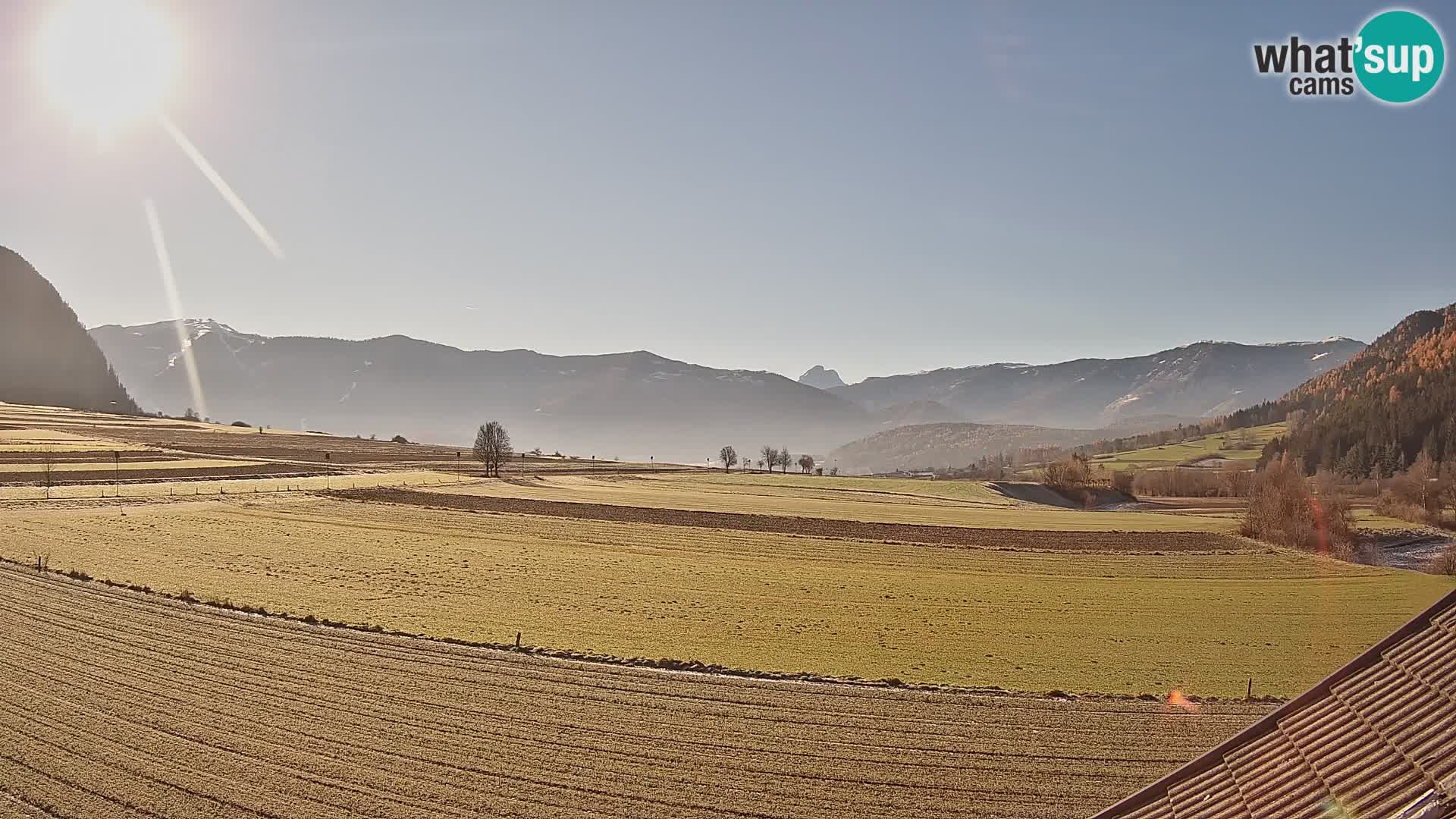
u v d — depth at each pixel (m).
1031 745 29.84
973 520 101.00
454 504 95.25
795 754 28.58
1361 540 85.50
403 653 37.91
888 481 171.38
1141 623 50.03
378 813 23.55
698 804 24.91
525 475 148.00
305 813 23.33
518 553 66.94
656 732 30.05
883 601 53.84
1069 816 24.70
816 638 43.91
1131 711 33.56
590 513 92.06
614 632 43.31
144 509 82.25
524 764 27.09
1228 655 42.94
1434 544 85.12
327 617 43.44
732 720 31.45
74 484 97.62
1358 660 12.56
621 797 25.16
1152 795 13.58
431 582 54.47
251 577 53.00
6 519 72.06
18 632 38.75
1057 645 44.12
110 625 40.41
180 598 45.88
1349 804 10.73
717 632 44.22
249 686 32.91
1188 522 107.62
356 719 30.12
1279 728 12.83
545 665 37.06
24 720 28.83
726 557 68.12
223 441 180.12
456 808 24.06
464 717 30.72
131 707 30.36
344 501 95.00
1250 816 11.85
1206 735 31.16
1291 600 57.62
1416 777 10.36
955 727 31.33
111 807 23.20
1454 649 11.37
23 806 23.09
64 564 53.88
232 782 24.97
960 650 42.53
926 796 25.75
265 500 92.88
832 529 86.44
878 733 30.56
